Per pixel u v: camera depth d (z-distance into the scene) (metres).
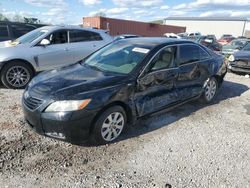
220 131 4.69
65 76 4.19
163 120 4.99
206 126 4.86
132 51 4.67
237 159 3.79
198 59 5.57
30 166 3.37
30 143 3.88
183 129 4.66
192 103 6.08
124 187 3.08
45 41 6.96
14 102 5.55
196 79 5.50
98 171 3.35
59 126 3.55
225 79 9.04
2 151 3.63
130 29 32.25
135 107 4.21
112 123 3.99
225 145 4.18
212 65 5.91
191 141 4.24
